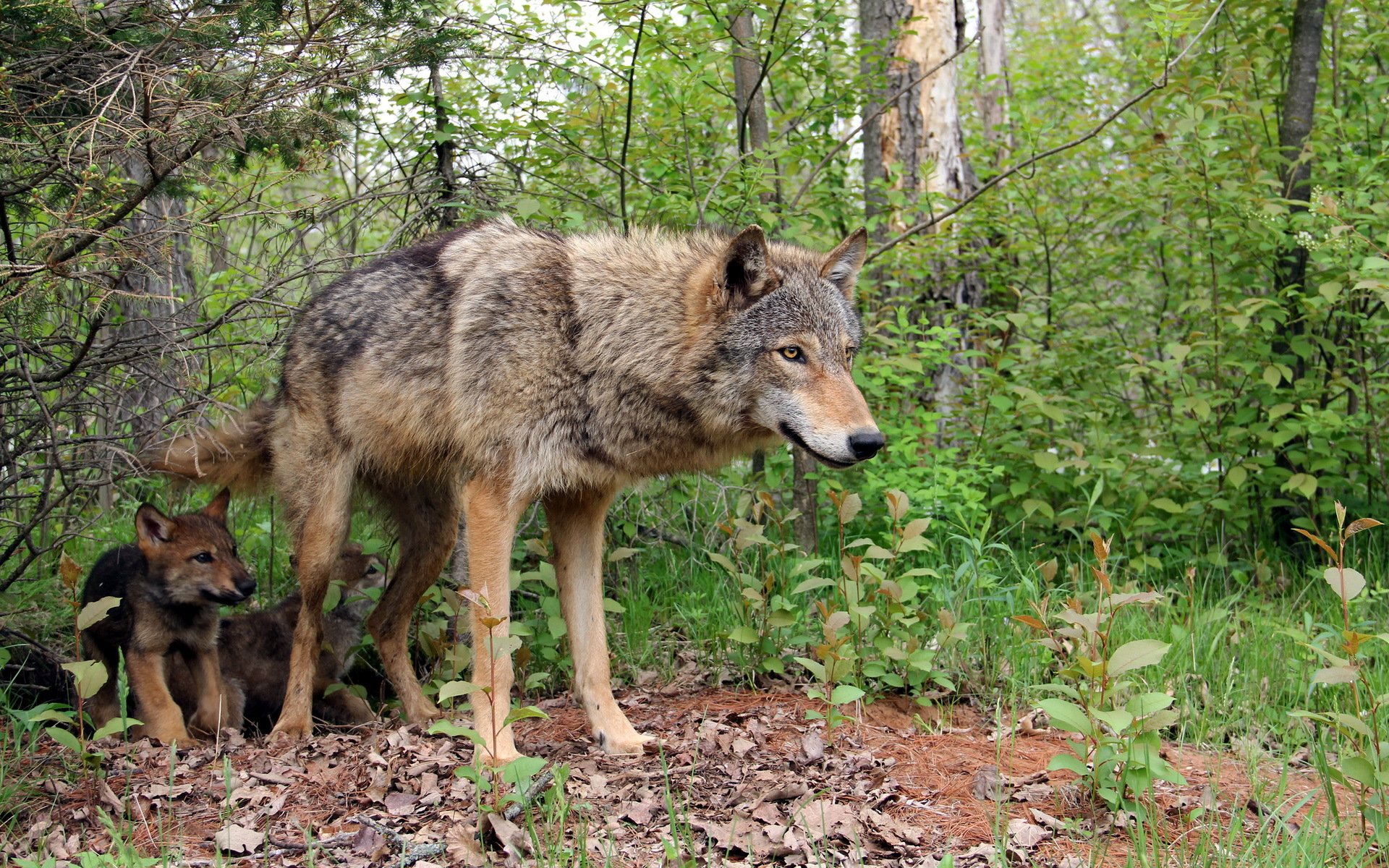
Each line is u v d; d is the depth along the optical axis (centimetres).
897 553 485
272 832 372
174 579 501
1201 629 568
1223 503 702
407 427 488
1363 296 718
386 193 666
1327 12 824
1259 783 403
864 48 796
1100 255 871
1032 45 1359
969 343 865
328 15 452
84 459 576
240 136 438
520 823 367
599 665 460
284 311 553
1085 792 377
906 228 852
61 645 593
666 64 793
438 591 588
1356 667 350
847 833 346
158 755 459
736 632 520
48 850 366
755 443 477
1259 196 708
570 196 750
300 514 528
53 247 452
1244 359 741
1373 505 755
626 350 447
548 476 448
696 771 411
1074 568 657
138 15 456
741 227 709
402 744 456
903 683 495
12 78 442
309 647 525
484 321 453
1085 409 771
